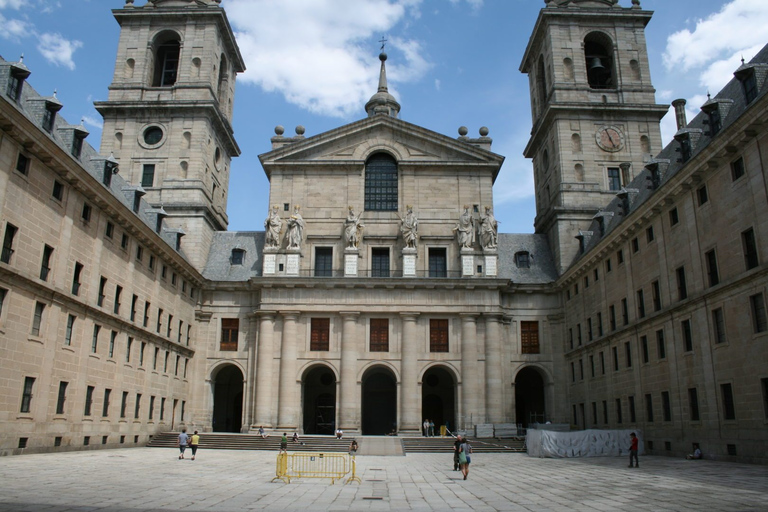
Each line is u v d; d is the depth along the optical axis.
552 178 62.91
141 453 38.59
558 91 62.28
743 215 30.72
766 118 28.42
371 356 55.62
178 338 53.31
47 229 33.53
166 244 48.00
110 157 41.47
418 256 58.81
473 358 55.56
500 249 62.19
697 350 34.66
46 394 33.50
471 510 17.80
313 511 17.27
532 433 42.25
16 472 24.42
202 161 60.41
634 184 48.97
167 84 67.06
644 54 63.62
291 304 56.19
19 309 31.25
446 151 61.41
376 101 79.75
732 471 27.11
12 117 29.62
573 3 65.44
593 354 50.69
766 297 28.86
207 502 18.47
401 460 38.53
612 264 46.88
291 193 60.16
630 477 26.17
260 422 53.88
